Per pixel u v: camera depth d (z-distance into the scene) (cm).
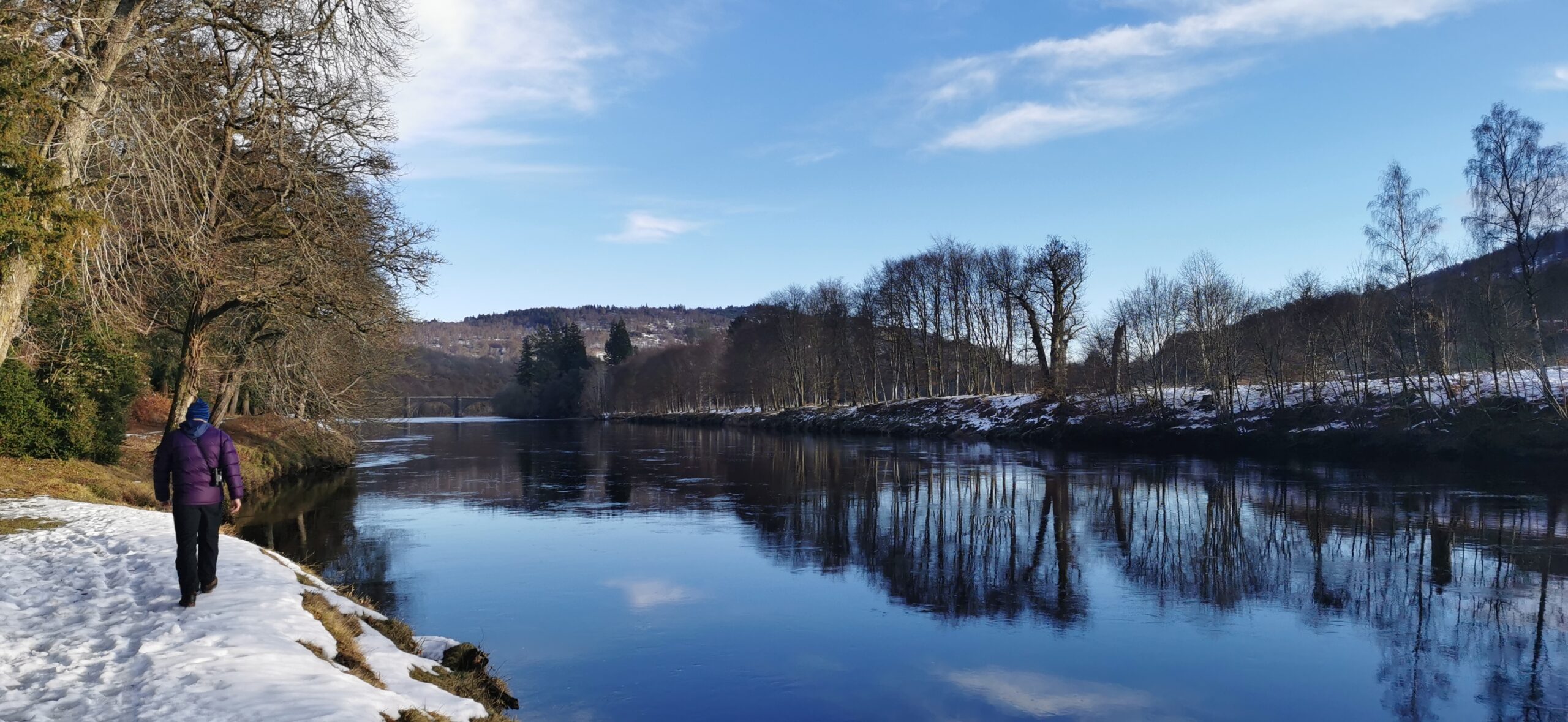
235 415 3584
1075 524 2030
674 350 11600
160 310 2047
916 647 1105
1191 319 4594
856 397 7638
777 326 8425
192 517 732
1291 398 3975
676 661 1043
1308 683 985
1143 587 1418
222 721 462
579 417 12681
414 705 576
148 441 2709
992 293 6519
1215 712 905
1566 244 3228
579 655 1063
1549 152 2967
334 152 1862
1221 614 1256
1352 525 1902
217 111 1584
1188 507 2245
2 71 876
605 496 2653
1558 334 3550
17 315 939
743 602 1322
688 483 3039
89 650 607
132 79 1193
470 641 1114
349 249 1836
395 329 2216
